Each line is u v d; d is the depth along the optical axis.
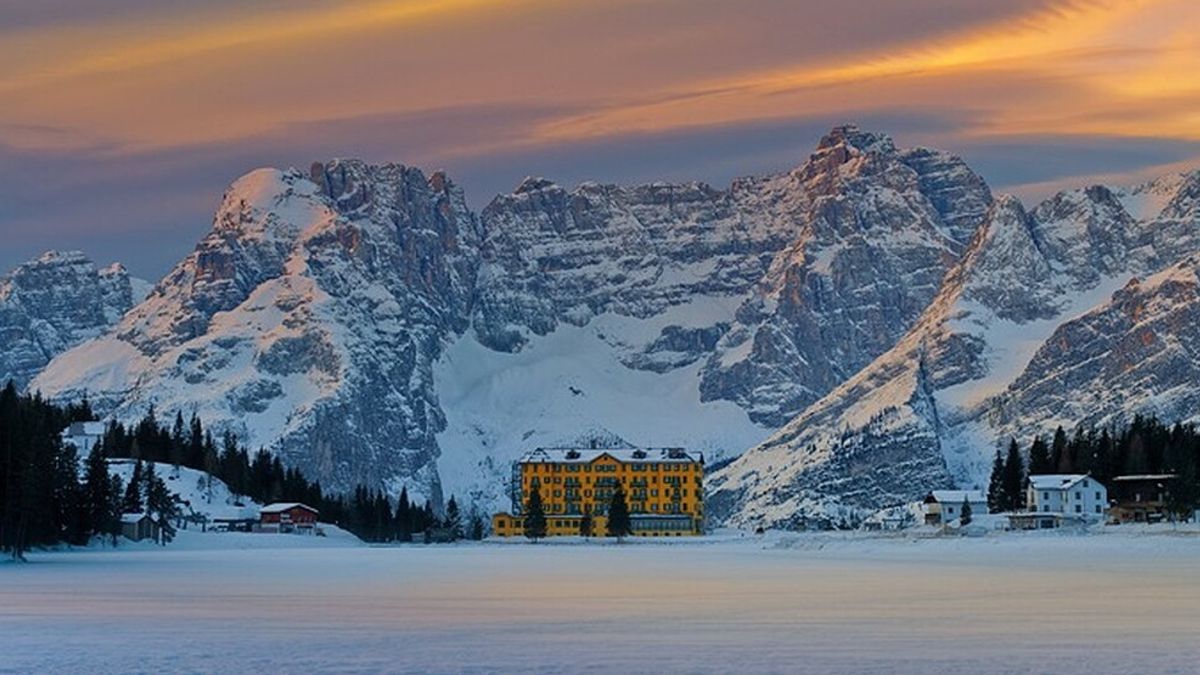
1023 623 136.88
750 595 173.50
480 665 113.44
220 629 137.25
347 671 111.00
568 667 112.12
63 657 118.94
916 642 124.31
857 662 113.75
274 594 180.62
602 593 180.12
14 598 174.00
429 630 135.75
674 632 132.75
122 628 138.50
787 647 121.94
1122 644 122.06
